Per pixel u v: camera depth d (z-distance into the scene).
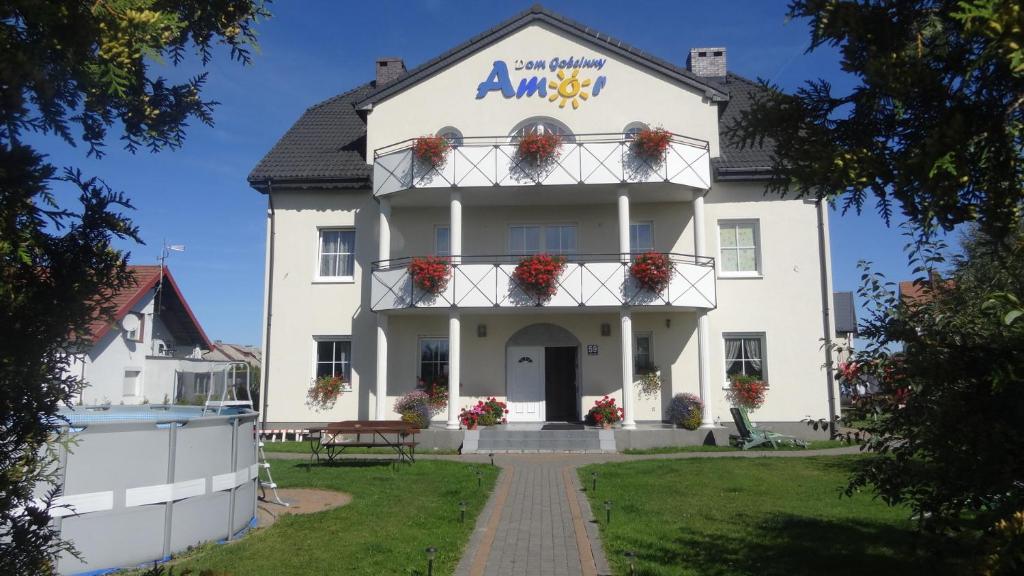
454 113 19.14
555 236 19.22
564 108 18.89
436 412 18.45
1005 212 3.31
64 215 3.06
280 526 8.16
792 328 18.34
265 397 18.88
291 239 19.34
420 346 19.12
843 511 8.77
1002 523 2.97
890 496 4.68
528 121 19.02
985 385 3.66
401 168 17.64
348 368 19.05
